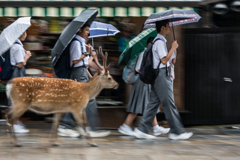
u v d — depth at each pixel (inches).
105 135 316.2
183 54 398.0
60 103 258.2
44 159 226.1
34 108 258.5
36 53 428.8
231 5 412.5
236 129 386.6
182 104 401.7
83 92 266.7
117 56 446.9
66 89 258.7
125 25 436.8
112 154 243.8
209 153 252.2
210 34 396.5
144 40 340.2
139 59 324.8
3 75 311.4
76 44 297.4
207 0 388.5
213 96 402.6
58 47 282.4
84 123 267.6
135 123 405.1
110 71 447.8
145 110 308.2
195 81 400.5
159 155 243.8
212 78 400.8
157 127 332.5
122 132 327.6
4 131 331.0
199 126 408.2
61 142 282.5
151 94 305.0
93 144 267.1
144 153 249.1
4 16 378.0
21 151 246.8
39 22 426.3
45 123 394.6
